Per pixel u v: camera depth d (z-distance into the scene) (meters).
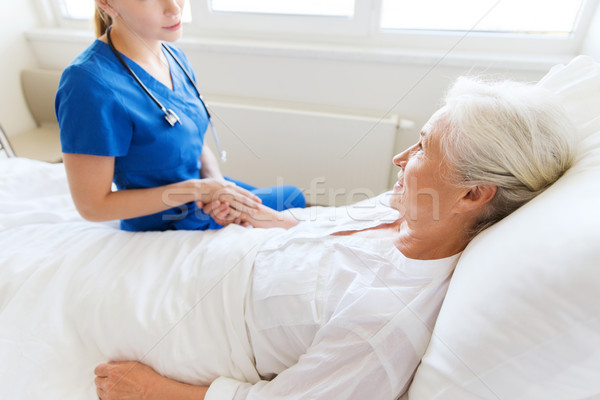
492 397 0.53
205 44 1.47
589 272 0.43
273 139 1.52
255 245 0.78
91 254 0.83
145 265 0.80
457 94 0.67
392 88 1.42
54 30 1.68
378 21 1.40
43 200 1.05
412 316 0.64
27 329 0.71
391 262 0.72
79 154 0.78
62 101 0.76
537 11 1.29
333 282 0.69
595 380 0.45
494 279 0.53
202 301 0.73
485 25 1.35
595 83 0.71
